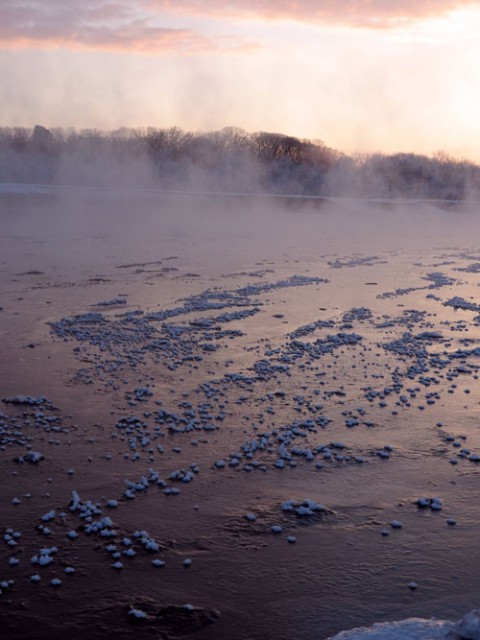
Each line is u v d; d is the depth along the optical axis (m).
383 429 11.70
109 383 13.80
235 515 8.88
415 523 8.74
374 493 9.50
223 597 7.29
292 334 18.23
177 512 8.93
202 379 14.18
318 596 7.31
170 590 7.39
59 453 10.55
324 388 13.73
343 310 21.67
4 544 8.09
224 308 21.81
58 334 17.81
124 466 10.16
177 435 11.27
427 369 15.09
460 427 11.84
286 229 53.78
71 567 7.70
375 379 14.34
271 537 8.41
